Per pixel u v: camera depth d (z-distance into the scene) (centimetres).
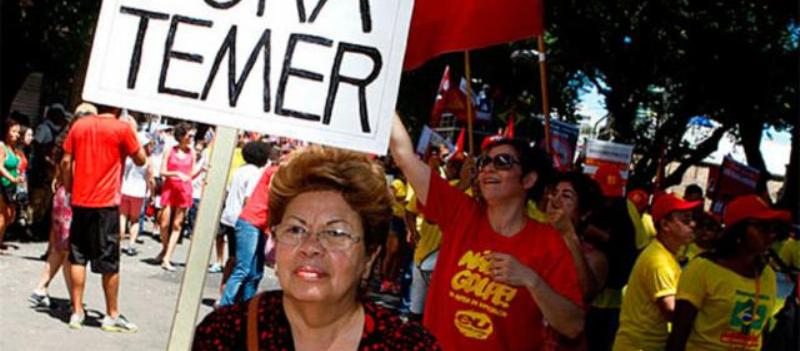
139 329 851
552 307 396
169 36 324
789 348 473
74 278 816
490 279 412
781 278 804
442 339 421
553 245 409
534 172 419
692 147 3200
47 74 2103
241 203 998
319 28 325
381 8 325
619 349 546
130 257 1330
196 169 1655
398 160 439
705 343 487
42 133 1358
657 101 3014
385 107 324
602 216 570
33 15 1817
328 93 324
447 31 526
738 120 2631
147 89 323
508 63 2744
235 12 325
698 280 484
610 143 1052
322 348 260
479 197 441
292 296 257
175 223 1272
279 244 262
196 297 296
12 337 759
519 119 2402
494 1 533
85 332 811
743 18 2356
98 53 323
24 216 1352
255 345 260
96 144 794
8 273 1036
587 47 2561
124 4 325
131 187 1343
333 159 264
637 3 2419
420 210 441
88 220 802
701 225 744
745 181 1445
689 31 2425
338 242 259
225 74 324
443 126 2167
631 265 630
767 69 2439
